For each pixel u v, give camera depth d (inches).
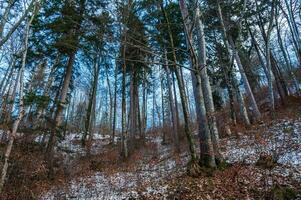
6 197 337.4
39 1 410.9
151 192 338.6
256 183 304.7
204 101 388.2
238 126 682.8
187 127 402.0
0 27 413.4
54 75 815.7
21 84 368.5
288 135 491.8
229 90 714.8
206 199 290.4
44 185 416.8
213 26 633.6
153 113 1471.5
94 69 923.4
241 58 964.6
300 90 933.8
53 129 531.8
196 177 354.6
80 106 1589.6
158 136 1181.7
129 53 697.0
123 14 379.2
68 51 634.2
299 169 327.6
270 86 711.7
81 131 1229.1
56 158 565.3
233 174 334.6
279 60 1238.3
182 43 617.0
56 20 578.6
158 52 351.9
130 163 642.8
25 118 503.2
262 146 445.1
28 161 406.0
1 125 465.7
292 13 905.5
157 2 432.8
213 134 381.4
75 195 386.0
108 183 448.1
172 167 493.0
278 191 270.1
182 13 401.4
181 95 422.0
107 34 331.3
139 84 1051.3
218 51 725.9
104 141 1042.1
